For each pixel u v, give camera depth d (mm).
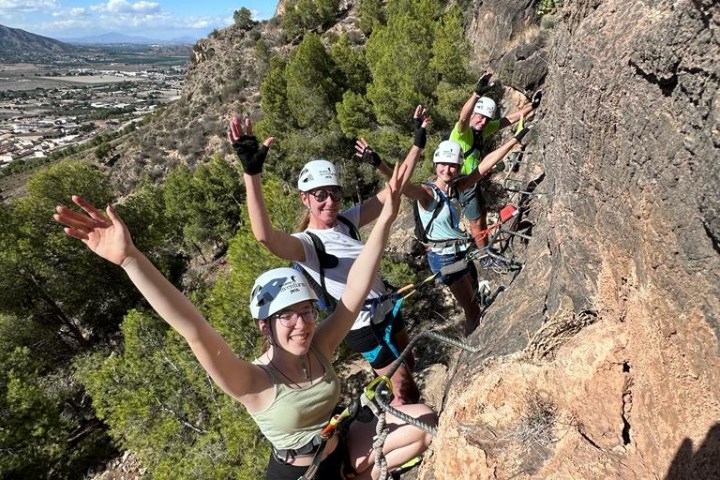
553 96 3156
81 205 1714
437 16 22984
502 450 2543
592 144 2424
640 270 2209
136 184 55000
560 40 3154
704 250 1721
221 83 59625
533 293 3410
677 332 1977
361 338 3439
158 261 21453
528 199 4965
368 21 41156
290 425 2162
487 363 3041
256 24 65125
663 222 1923
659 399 2176
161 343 10602
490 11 14633
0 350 14648
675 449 1996
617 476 2242
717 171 1539
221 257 28359
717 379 1791
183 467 8492
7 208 17328
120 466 13023
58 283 16938
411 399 3678
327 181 3088
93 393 10781
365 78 22250
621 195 2250
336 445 2363
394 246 9922
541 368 2775
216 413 9219
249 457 7859
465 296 4457
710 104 1541
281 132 22797
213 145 52656
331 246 3131
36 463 11625
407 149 15594
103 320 18375
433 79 15383
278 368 2205
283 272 2215
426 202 4176
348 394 8773
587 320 2805
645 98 1904
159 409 9938
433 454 2771
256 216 2662
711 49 1498
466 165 5266
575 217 2785
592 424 2498
